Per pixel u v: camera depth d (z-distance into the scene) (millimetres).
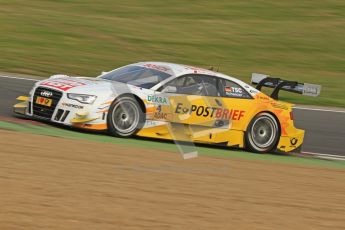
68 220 19703
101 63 79125
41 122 41750
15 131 36312
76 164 28297
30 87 59250
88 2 115875
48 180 24438
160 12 113125
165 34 98938
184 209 22781
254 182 29750
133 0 120312
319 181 32344
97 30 96438
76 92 39562
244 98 43969
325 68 91812
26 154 29047
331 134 53625
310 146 48594
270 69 87125
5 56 76312
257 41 100688
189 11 115125
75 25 98000
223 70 82750
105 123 39438
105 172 27422
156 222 20672
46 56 79188
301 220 23266
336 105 70188
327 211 25203
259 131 44125
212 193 26047
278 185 29703
